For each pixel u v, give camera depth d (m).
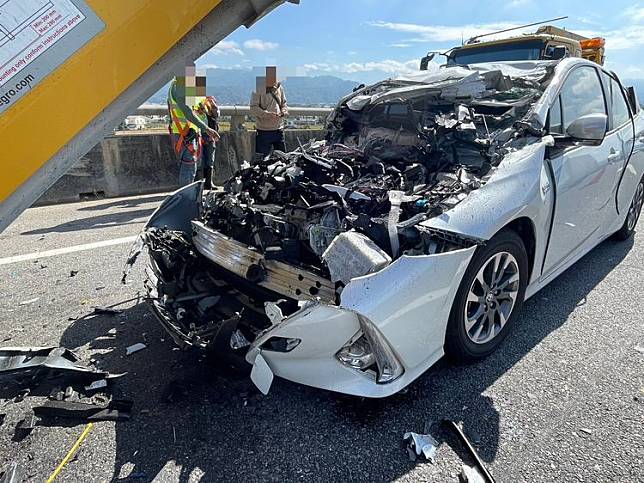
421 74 3.86
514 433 2.03
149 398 2.29
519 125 2.77
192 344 2.19
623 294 3.38
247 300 2.62
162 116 7.45
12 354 2.40
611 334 2.83
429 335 2.13
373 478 1.80
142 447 1.97
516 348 2.69
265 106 6.30
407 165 3.04
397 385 2.06
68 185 6.52
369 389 2.00
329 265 2.03
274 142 6.48
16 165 0.97
